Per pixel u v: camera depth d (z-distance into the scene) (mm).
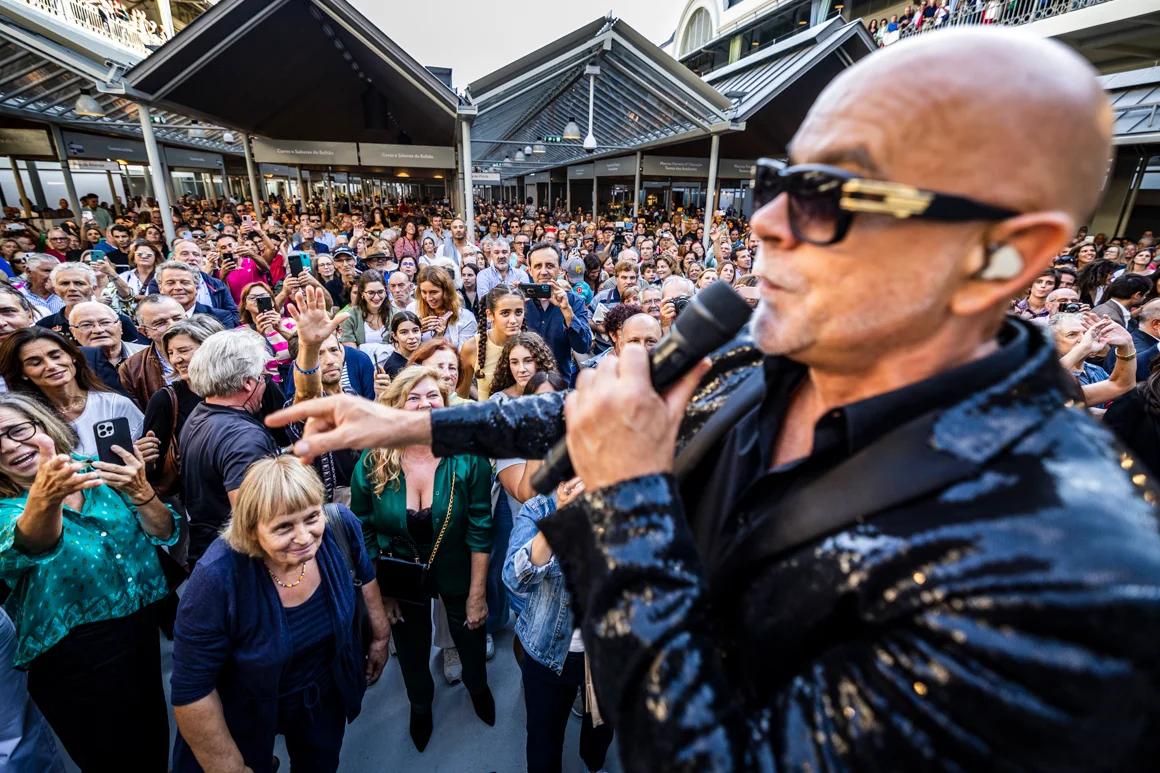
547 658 1793
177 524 2047
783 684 486
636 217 14641
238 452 1986
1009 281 437
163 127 13242
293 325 3672
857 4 19703
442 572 2135
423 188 32156
